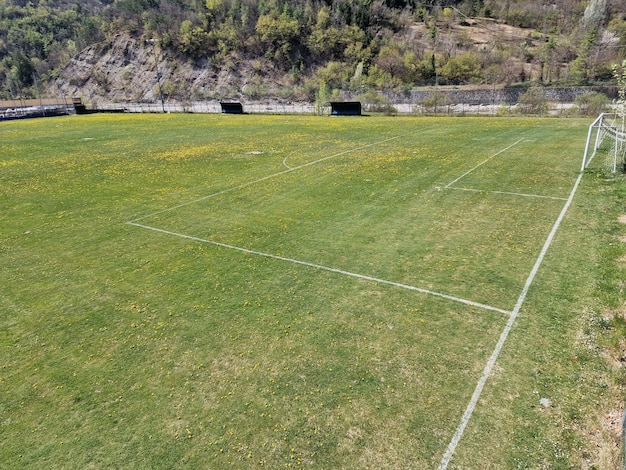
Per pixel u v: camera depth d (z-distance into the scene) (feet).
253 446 14.42
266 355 18.94
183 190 46.37
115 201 43.37
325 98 161.17
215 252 29.96
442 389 16.60
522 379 16.90
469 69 208.33
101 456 14.26
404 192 42.19
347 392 16.63
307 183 46.96
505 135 75.20
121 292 24.97
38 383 17.84
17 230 36.06
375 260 27.68
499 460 13.53
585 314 20.76
